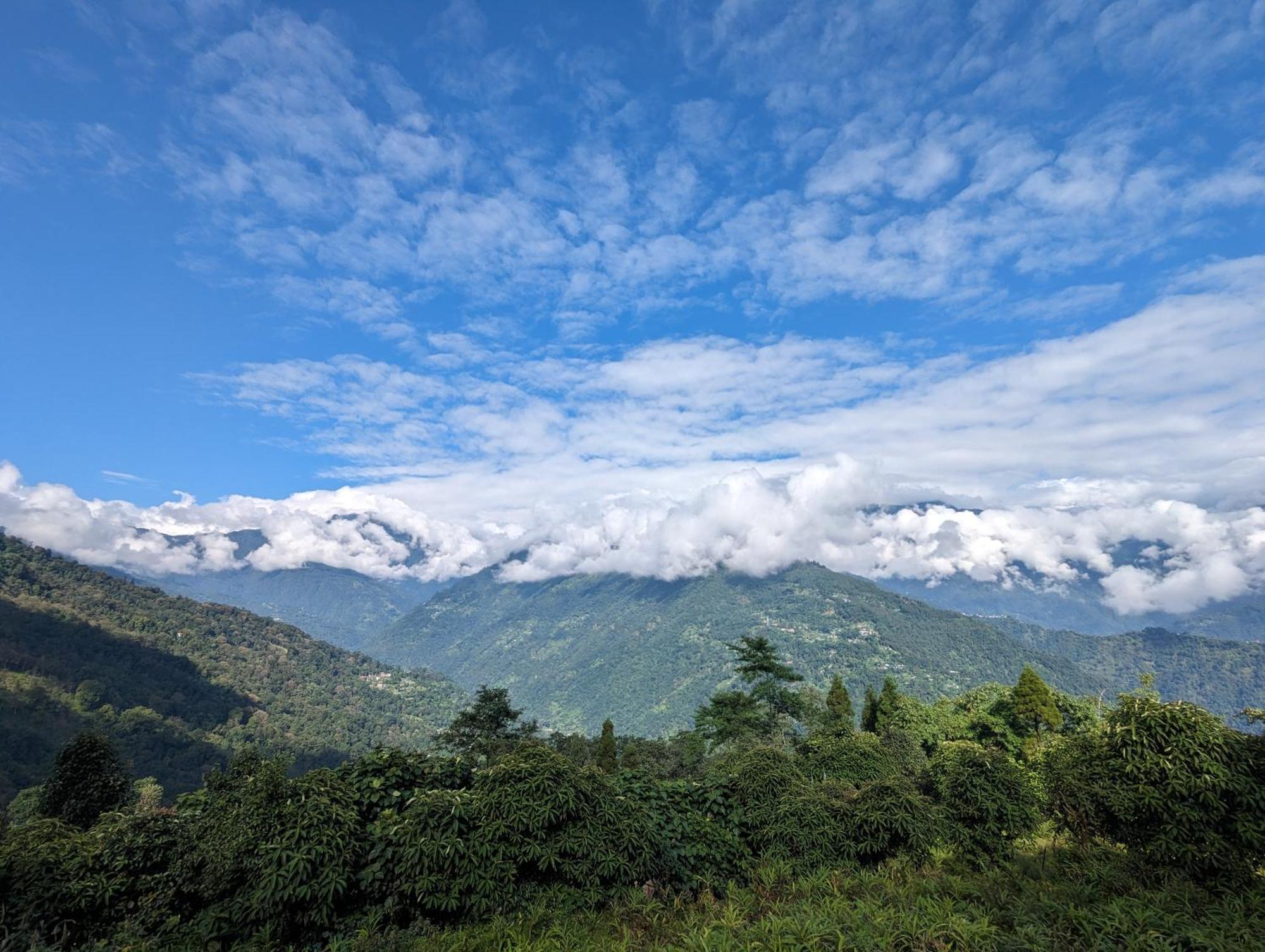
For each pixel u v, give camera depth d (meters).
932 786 12.13
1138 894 7.47
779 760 11.06
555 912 7.36
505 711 40.50
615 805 8.59
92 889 7.42
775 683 38.91
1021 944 5.81
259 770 7.66
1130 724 8.83
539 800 7.90
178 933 7.11
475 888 7.21
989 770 10.84
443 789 8.41
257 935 6.65
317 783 7.54
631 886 8.01
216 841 7.32
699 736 43.97
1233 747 8.05
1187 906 6.99
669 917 7.52
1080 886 7.98
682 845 9.24
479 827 7.59
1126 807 8.23
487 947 6.57
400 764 8.70
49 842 7.81
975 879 8.96
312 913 6.64
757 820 10.02
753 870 9.30
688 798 10.46
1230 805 7.88
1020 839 11.05
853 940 5.94
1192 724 8.40
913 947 5.81
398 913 7.10
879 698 43.56
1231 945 5.64
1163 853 7.94
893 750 28.05
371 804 8.00
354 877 7.05
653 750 57.53
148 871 7.99
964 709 38.91
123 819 8.55
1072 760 9.43
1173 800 7.99
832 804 10.25
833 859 9.41
